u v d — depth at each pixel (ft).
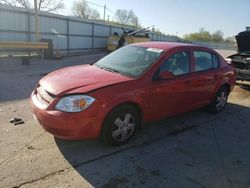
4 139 13.62
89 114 12.01
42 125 12.52
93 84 12.77
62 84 12.82
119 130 13.41
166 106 15.39
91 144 13.69
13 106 19.12
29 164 11.56
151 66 14.66
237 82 31.94
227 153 14.02
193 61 17.15
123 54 16.74
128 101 13.14
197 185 11.05
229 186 11.18
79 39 77.82
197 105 17.98
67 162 11.97
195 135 16.03
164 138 15.24
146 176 11.41
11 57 48.49
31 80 29.32
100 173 11.36
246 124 18.53
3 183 10.19
